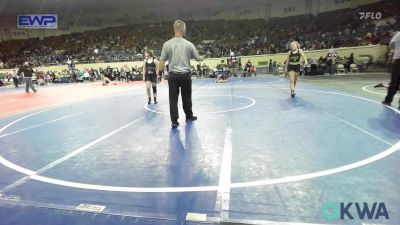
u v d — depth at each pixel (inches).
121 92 539.2
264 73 987.3
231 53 955.3
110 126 232.2
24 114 327.3
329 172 122.8
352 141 163.6
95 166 141.9
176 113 216.4
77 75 1039.0
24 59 1323.8
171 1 1338.6
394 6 963.3
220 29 1374.3
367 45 813.9
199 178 122.6
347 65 770.8
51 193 113.6
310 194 105.0
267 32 1246.3
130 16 1545.3
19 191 116.3
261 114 250.8
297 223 88.1
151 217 94.1
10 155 166.1
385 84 451.2
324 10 1210.6
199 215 94.3
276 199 102.6
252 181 117.6
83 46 1434.5
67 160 152.6
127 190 113.9
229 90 467.8
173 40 216.7
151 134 199.5
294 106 283.0
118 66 1145.4
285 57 965.2
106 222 92.4
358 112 241.4
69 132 218.5
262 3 1349.7
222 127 209.9
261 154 149.0
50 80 1074.7
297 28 1190.3
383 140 163.3
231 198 104.5
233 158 145.0
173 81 215.3
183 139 183.2
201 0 1333.7
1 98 527.2
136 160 148.1
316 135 179.0
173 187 115.2
